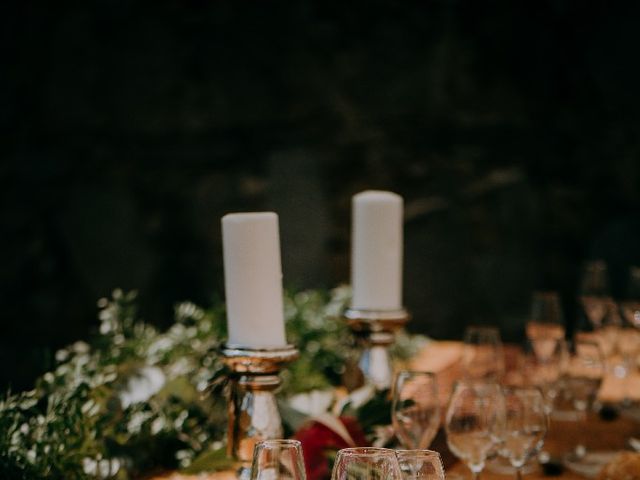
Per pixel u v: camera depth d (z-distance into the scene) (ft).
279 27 18.99
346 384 6.45
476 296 18.34
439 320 18.40
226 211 19.06
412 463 3.60
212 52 19.15
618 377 8.32
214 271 19.02
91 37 19.39
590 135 18.57
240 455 4.79
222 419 5.72
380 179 18.86
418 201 18.70
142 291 19.02
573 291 18.39
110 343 6.18
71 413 4.69
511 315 18.24
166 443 5.37
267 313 4.85
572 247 18.51
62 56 19.45
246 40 19.08
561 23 18.54
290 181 18.88
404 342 8.90
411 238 18.56
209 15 19.13
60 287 19.30
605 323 8.36
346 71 18.86
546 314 7.66
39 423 4.72
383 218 6.55
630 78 18.24
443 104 18.74
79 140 19.57
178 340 6.57
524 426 4.96
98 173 19.48
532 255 18.42
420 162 18.76
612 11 18.28
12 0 19.40
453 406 4.89
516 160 18.69
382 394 5.58
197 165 19.27
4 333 19.26
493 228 18.47
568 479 5.68
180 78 19.25
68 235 19.34
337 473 3.43
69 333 19.21
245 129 19.22
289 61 19.02
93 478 4.83
